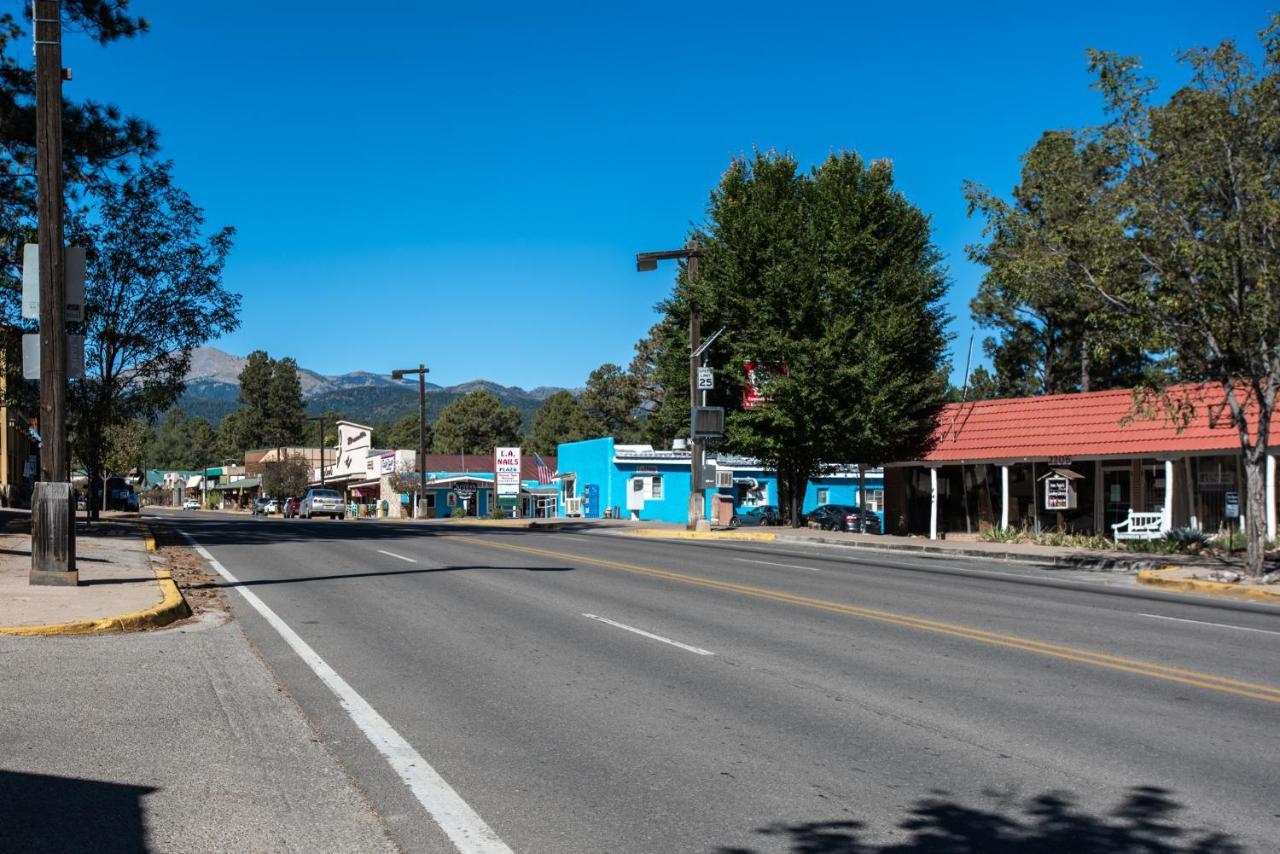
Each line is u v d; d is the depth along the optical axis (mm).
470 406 109438
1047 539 28000
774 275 32094
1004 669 9273
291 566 18359
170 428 169000
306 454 105438
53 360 12656
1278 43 17312
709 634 10977
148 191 26125
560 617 12078
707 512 49562
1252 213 17000
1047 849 4859
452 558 20297
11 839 4652
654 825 5094
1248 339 17828
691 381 34844
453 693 7910
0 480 42656
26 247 12594
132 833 4785
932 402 34219
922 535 35094
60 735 6324
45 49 12234
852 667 9234
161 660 8820
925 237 34469
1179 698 8203
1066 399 30547
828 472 37406
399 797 5438
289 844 4734
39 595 11891
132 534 25047
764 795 5590
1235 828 5176
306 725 6844
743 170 35375
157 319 26656
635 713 7363
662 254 33406
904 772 6043
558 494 57938
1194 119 17484
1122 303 18641
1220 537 24859
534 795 5523
